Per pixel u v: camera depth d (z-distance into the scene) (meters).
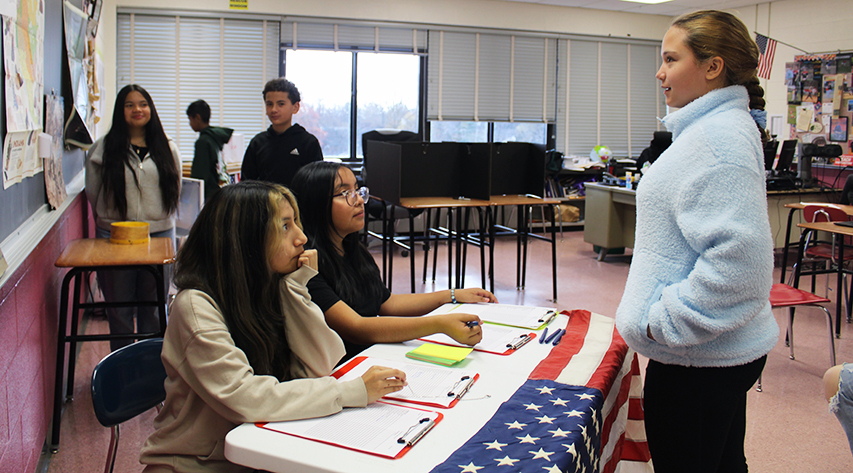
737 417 1.33
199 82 6.24
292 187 1.78
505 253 6.50
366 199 1.87
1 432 1.52
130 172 2.84
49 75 2.51
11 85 1.79
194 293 1.22
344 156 6.91
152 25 6.04
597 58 7.76
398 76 6.96
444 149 4.51
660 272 1.20
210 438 1.21
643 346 1.25
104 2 5.80
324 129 6.80
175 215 3.13
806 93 6.98
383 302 1.95
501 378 1.33
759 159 1.15
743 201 1.09
